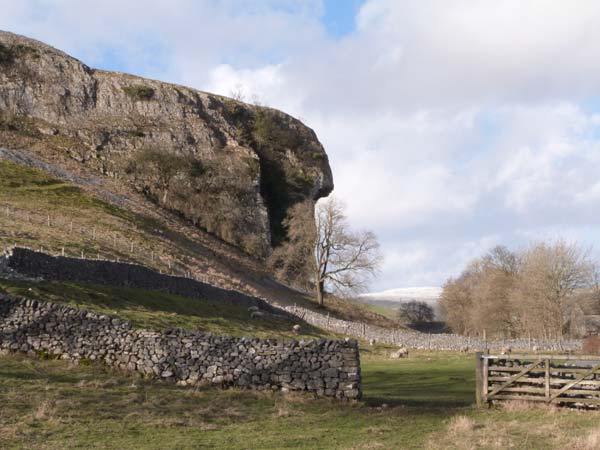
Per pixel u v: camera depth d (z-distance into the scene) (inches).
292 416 844.6
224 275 3208.7
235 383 983.6
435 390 1173.7
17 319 1065.5
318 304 3944.4
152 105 6013.8
